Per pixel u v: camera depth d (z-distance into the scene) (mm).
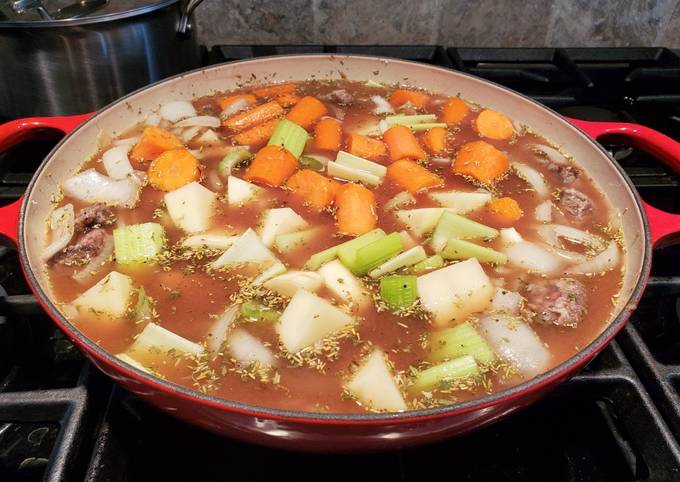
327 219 369
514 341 308
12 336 350
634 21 585
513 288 336
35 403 294
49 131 400
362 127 443
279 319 311
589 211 380
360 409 281
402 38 584
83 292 327
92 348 268
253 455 321
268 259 339
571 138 418
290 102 461
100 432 295
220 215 368
